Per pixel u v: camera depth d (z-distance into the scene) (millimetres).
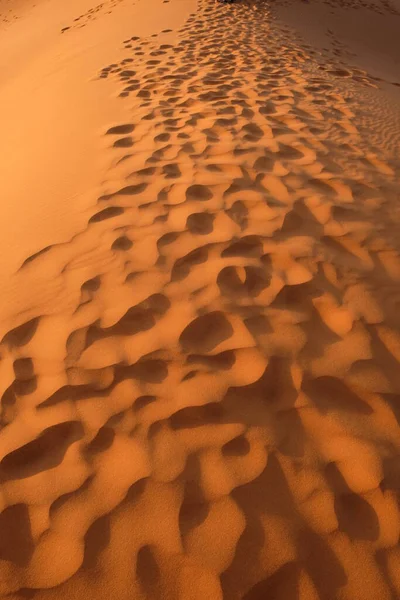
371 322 2689
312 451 2141
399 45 12328
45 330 2668
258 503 1979
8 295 2902
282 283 2887
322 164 4184
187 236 3229
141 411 2271
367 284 2928
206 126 4762
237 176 3879
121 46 7945
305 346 2543
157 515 1954
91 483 2057
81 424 2248
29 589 1806
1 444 2205
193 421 2229
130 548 1878
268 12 10617
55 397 2354
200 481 2041
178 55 7230
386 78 8094
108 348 2543
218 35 8344
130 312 2711
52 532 1936
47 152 4531
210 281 2889
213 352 2514
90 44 8711
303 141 4578
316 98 5820
